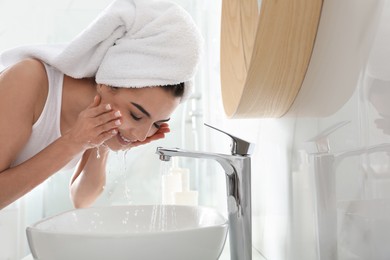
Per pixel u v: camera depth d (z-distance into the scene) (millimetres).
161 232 717
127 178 2359
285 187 974
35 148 1196
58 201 2303
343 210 650
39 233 751
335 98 670
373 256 552
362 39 574
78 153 1097
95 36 1073
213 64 2162
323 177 734
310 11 735
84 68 1131
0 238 2195
